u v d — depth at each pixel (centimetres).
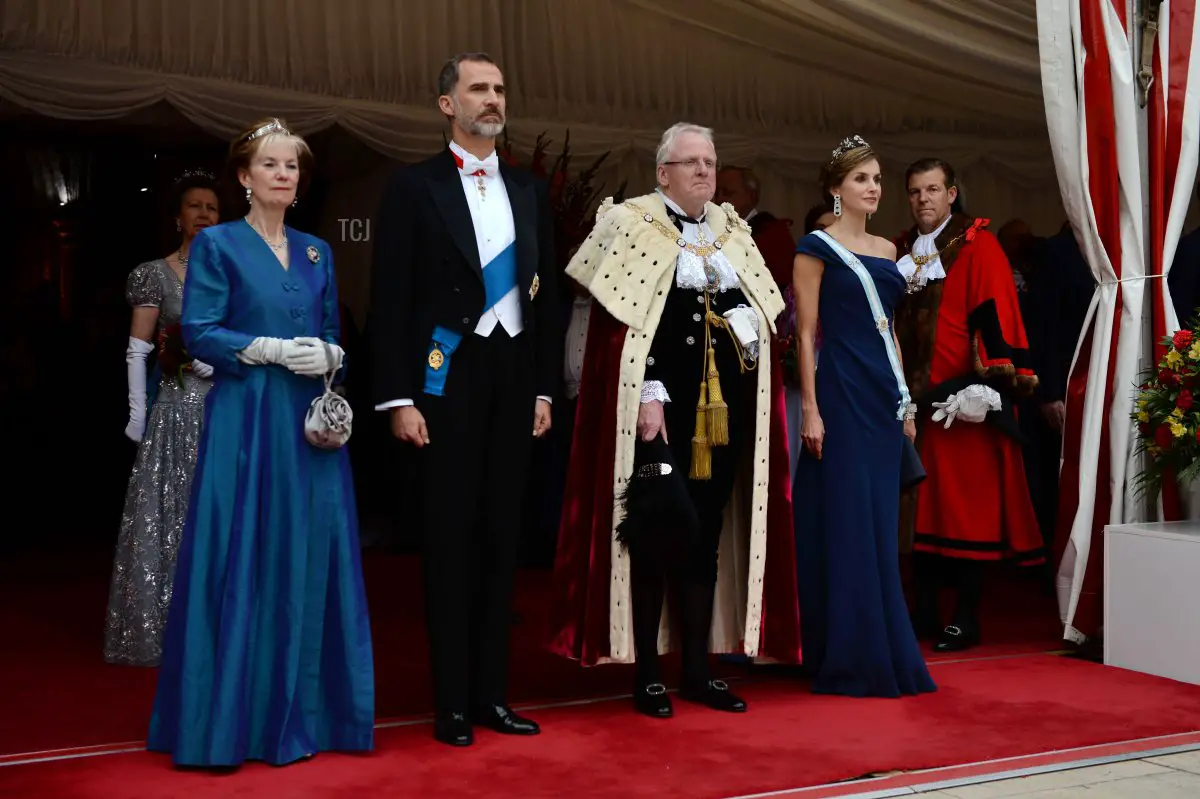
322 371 355
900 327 538
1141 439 513
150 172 1112
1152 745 372
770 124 946
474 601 384
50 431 1084
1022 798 321
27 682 452
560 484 720
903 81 727
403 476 373
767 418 427
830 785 328
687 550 393
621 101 906
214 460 351
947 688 445
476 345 373
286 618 347
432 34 851
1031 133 1005
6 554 832
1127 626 479
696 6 672
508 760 346
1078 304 653
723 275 416
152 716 353
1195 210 823
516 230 381
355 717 353
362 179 959
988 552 516
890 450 449
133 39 779
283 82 826
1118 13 523
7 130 1042
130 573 486
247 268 357
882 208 984
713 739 372
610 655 405
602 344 418
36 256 1100
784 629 435
